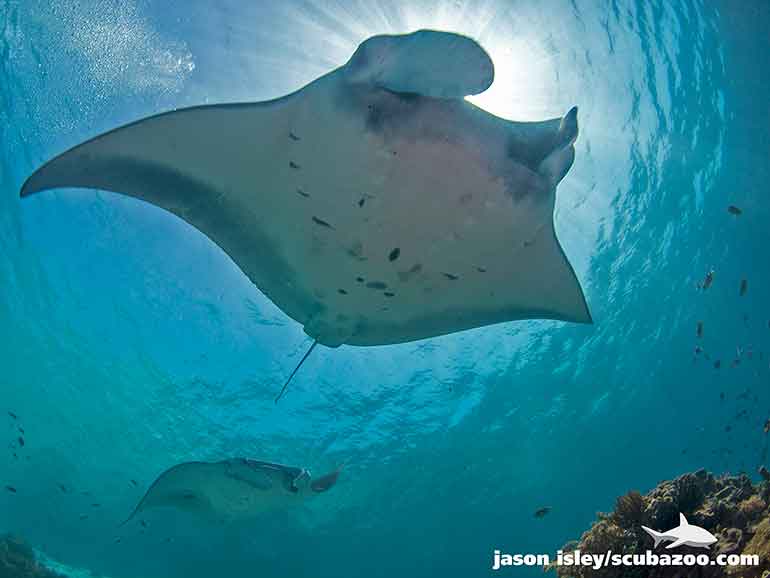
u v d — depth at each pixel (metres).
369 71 2.39
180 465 5.94
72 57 8.12
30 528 25.97
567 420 15.77
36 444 20.73
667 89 8.82
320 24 7.10
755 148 9.89
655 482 18.25
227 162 3.16
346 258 3.28
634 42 8.12
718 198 10.70
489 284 3.41
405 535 21.19
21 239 12.33
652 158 9.71
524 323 12.45
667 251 11.54
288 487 5.70
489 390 14.41
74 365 15.95
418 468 17.78
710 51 8.66
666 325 13.18
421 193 2.73
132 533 23.08
